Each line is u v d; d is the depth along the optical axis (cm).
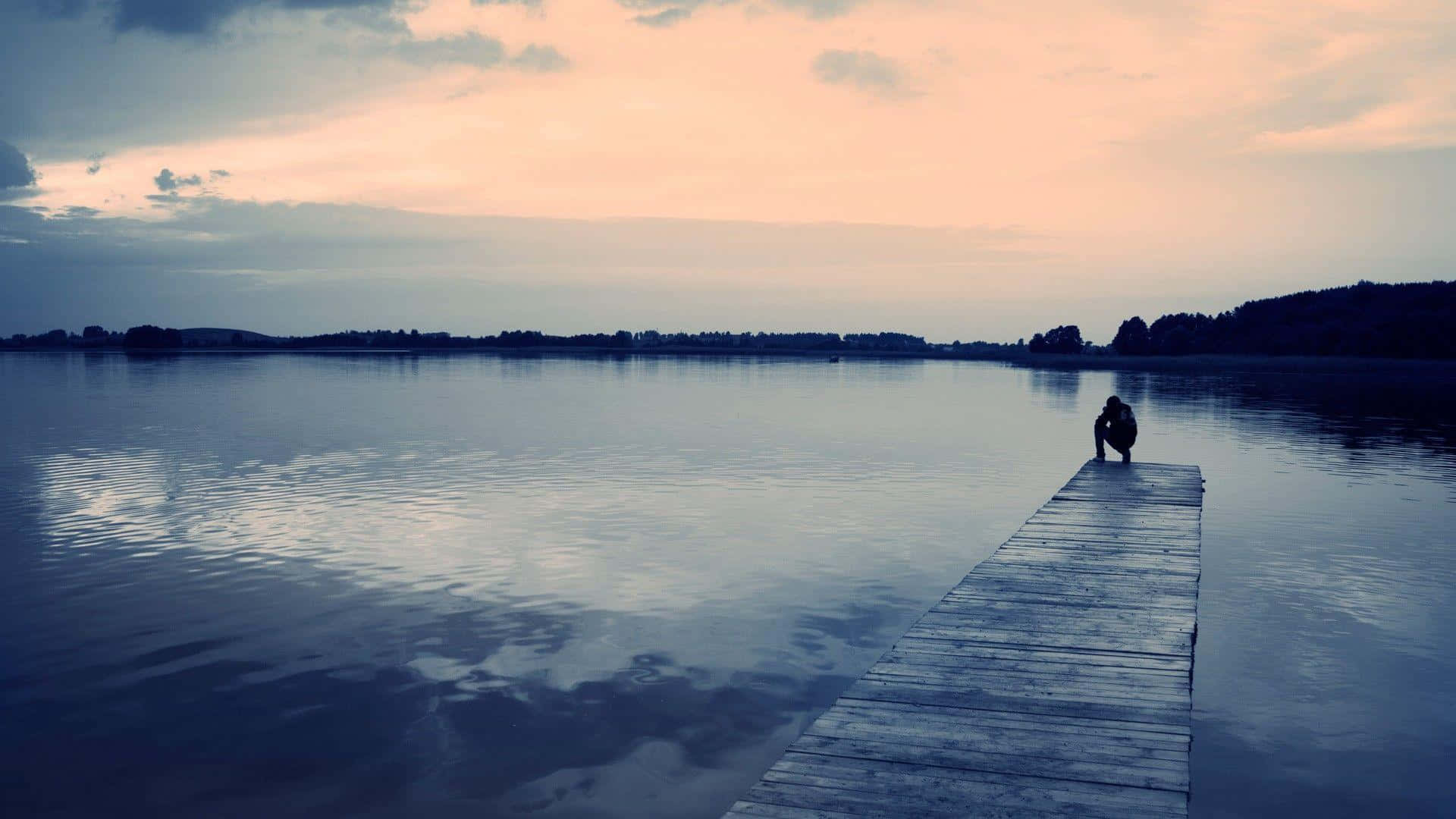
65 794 911
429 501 2383
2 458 3184
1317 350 14400
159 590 1569
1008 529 2067
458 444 3606
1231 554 1850
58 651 1279
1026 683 1001
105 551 1834
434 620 1417
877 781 779
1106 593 1356
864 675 1133
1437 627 1397
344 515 2203
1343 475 2886
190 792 913
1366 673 1214
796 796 753
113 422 4469
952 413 5262
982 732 877
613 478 2781
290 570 1700
